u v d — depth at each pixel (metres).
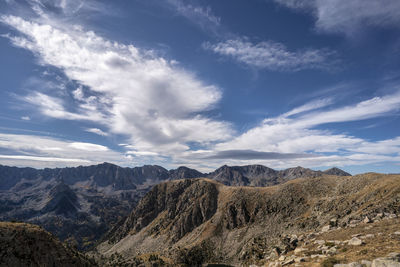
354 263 28.47
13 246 80.25
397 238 38.16
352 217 84.38
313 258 42.66
